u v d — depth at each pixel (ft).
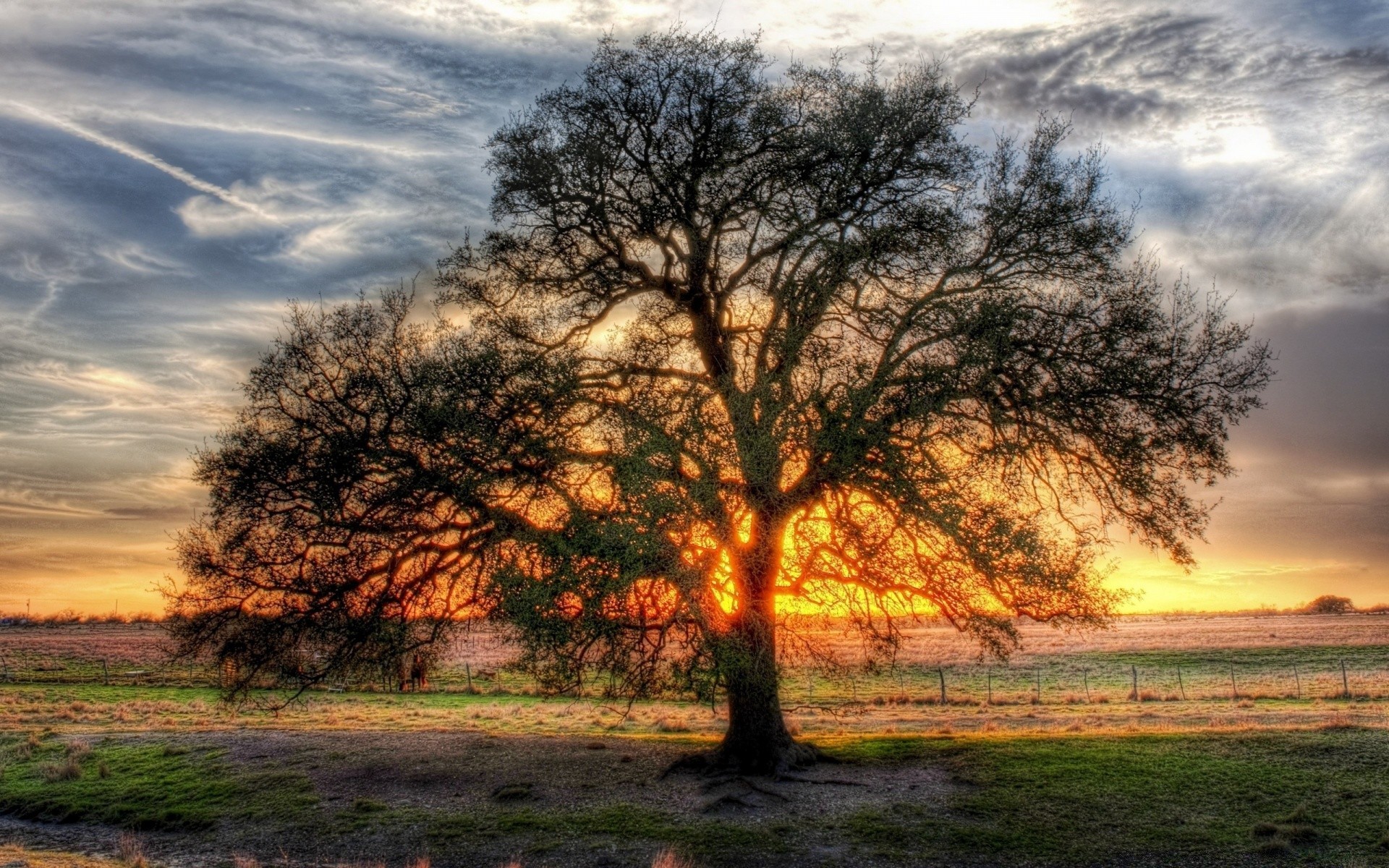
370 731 85.40
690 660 48.06
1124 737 69.92
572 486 51.01
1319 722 80.43
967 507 49.98
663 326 63.46
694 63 61.46
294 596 57.57
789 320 56.34
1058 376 56.95
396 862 51.21
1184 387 58.23
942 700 127.24
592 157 61.05
